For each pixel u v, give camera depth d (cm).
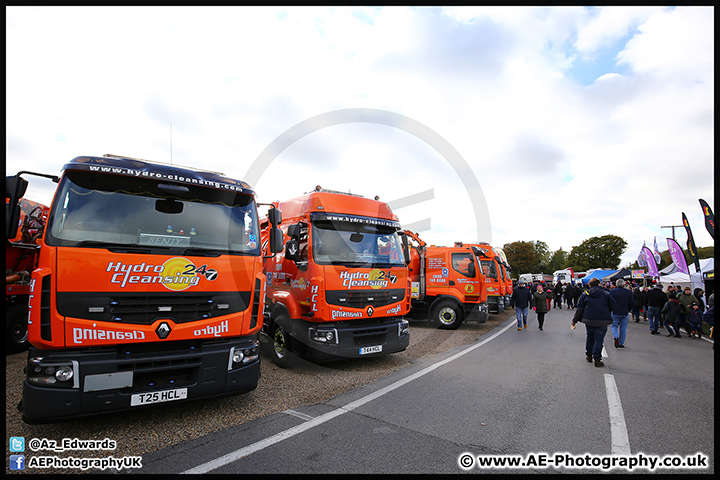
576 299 2505
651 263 2206
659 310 1288
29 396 337
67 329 347
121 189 408
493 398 505
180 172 446
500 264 1752
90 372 352
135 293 378
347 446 358
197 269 414
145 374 384
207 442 364
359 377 612
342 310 633
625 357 815
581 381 599
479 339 1042
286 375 621
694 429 409
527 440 378
